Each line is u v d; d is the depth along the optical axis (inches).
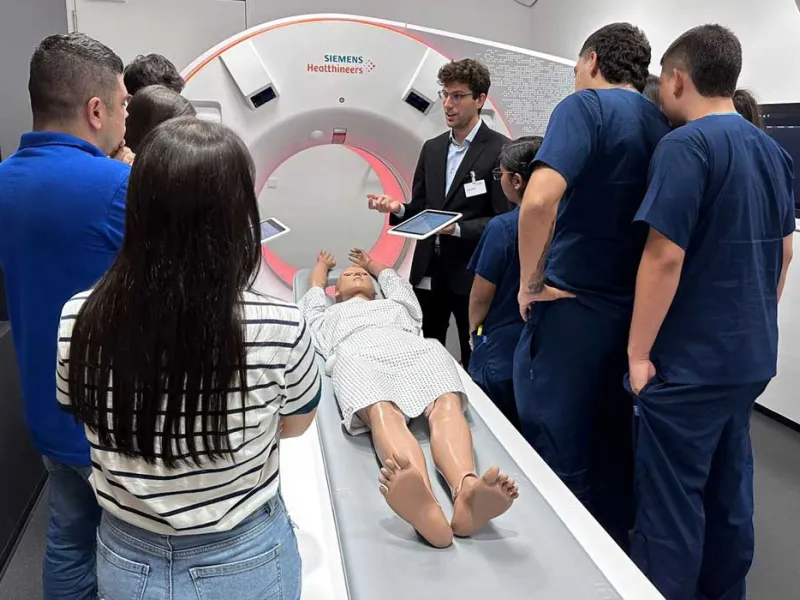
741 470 65.1
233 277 28.3
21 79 118.3
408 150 116.3
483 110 114.0
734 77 60.8
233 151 28.2
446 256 105.0
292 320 30.9
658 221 57.1
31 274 46.7
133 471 29.9
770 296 62.3
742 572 67.5
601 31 67.6
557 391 70.2
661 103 65.9
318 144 117.2
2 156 110.0
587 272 67.6
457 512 48.5
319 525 52.4
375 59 110.7
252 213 29.2
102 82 49.0
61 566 52.8
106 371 28.6
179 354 27.7
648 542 64.2
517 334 85.8
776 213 61.4
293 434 38.5
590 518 53.4
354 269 95.7
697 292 60.2
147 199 27.3
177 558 31.2
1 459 77.7
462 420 60.6
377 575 44.7
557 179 60.7
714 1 119.6
